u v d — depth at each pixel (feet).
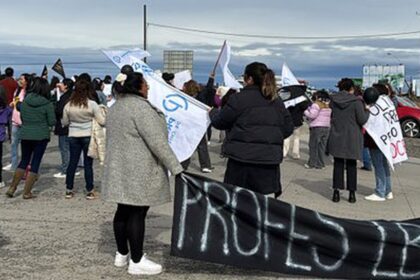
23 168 29.30
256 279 17.74
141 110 16.88
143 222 17.89
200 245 17.31
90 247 20.86
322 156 42.22
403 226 18.01
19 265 18.72
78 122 28.40
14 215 25.59
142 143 17.02
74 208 27.14
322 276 17.49
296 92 33.81
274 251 17.46
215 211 17.44
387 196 31.24
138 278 17.60
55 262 19.08
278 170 19.29
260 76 18.81
